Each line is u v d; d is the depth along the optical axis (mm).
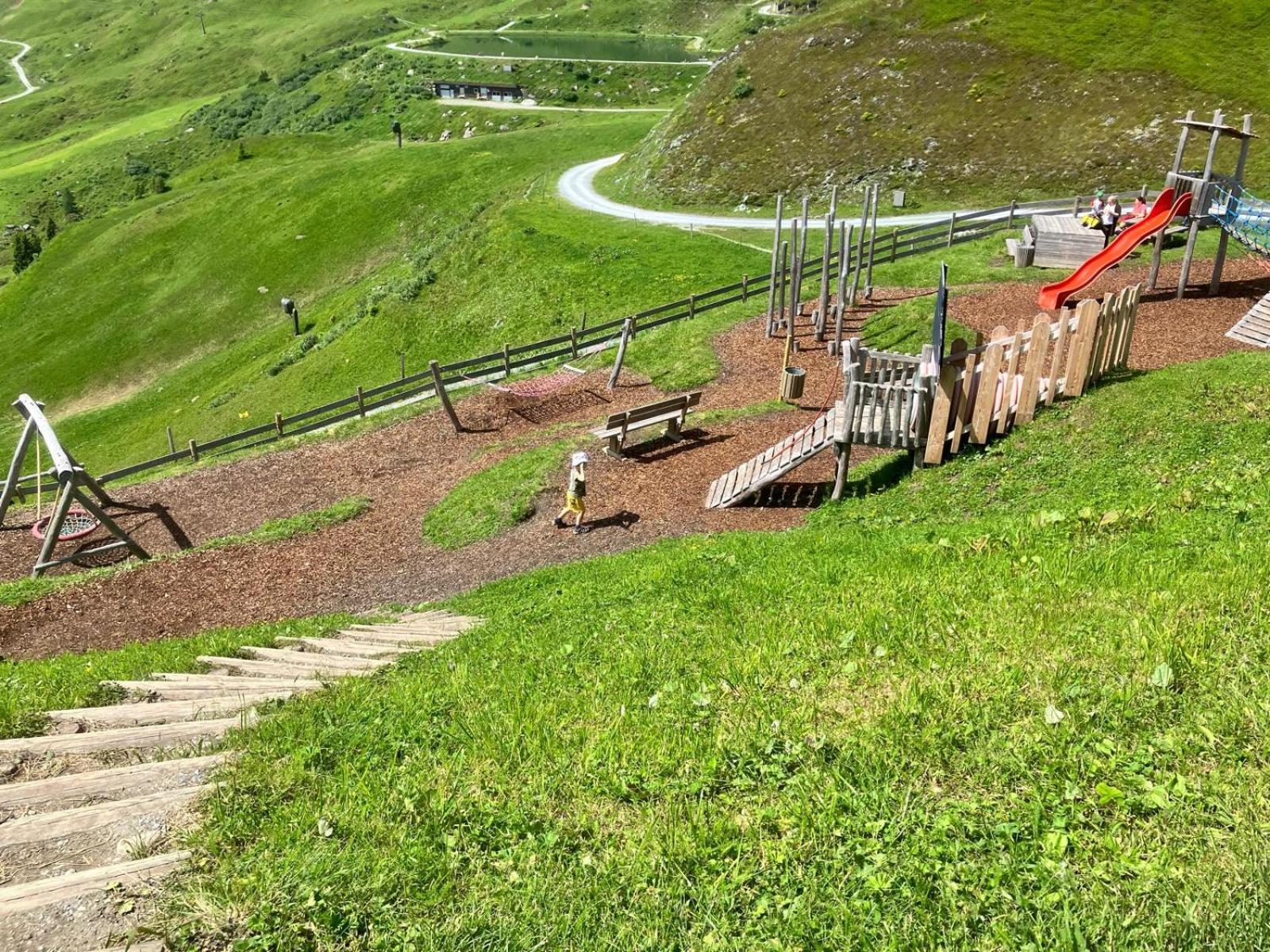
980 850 5000
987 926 4496
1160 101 50750
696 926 4734
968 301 29875
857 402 16047
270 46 189250
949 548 10344
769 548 12992
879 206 51625
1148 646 6555
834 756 6051
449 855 5418
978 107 54500
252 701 8539
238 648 12445
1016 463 14789
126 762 7258
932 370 15523
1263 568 7520
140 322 67438
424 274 50688
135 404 56469
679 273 41781
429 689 8352
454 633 12219
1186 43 53906
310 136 109562
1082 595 7887
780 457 17969
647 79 117625
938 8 61188
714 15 164750
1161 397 15320
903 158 53688
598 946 4645
